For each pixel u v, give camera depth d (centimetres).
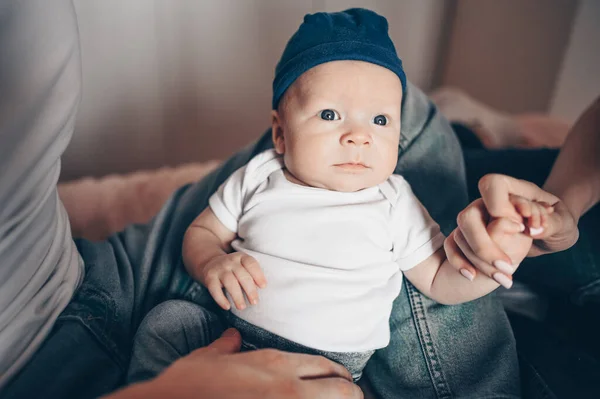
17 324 51
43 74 49
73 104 53
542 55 166
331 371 53
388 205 67
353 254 63
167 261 73
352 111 62
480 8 180
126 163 169
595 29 149
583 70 155
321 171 63
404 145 78
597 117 75
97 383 55
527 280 78
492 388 61
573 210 68
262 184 70
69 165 163
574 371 67
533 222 48
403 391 64
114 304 63
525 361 68
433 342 65
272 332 60
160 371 55
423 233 65
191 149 175
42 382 50
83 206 108
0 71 47
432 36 189
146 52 154
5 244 48
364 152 62
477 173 88
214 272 60
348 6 171
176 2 150
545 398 62
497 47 180
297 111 64
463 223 52
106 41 149
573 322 76
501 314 68
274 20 163
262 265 63
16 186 48
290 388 46
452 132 84
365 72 63
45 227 53
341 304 61
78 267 64
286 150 66
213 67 164
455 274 61
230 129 177
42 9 49
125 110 160
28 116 48
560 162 76
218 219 71
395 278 65
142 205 109
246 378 45
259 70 170
